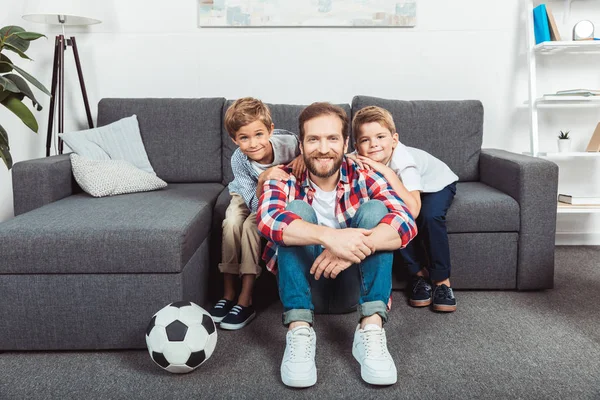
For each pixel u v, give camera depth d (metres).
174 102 2.49
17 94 2.11
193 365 1.37
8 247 1.46
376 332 1.37
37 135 2.74
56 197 2.00
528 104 2.67
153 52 2.72
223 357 1.51
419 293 1.90
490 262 2.00
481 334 1.65
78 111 2.75
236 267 1.81
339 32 2.70
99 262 1.48
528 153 2.68
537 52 2.67
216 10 2.67
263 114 1.70
